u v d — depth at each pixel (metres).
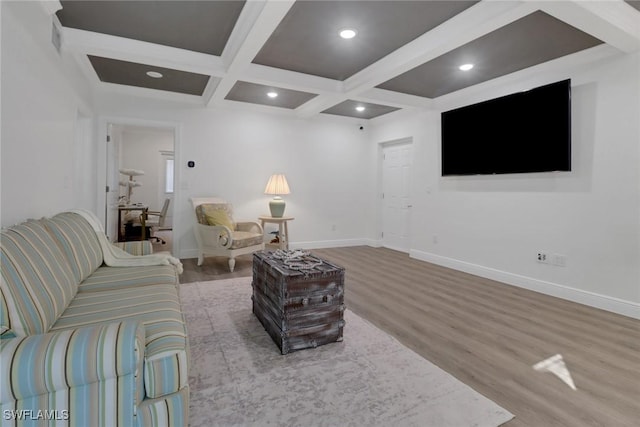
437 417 1.51
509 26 2.61
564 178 3.21
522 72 3.52
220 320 2.57
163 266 2.43
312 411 1.54
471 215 4.15
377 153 5.98
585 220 3.06
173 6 2.45
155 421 1.14
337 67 3.55
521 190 3.59
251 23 2.47
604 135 2.93
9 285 1.14
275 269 2.20
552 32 2.70
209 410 1.53
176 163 4.67
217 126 4.92
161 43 3.05
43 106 2.25
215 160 4.92
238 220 5.10
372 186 6.11
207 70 3.30
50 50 2.38
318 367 1.92
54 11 2.31
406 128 5.26
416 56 2.92
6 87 1.70
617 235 2.86
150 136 8.13
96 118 4.18
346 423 1.47
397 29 2.72
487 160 3.87
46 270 1.43
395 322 2.58
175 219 4.70
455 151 4.28
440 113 4.61
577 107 3.11
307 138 5.62
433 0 2.31
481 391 1.72
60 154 2.66
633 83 2.75
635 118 2.74
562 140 3.14
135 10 2.50
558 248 3.26
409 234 5.46
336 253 5.37
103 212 4.24
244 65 3.12
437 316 2.71
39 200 2.20
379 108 5.21
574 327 2.52
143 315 1.51
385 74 3.33
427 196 4.82
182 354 1.22
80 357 0.98
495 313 2.79
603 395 1.70
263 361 1.98
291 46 3.05
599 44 2.89
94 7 2.46
